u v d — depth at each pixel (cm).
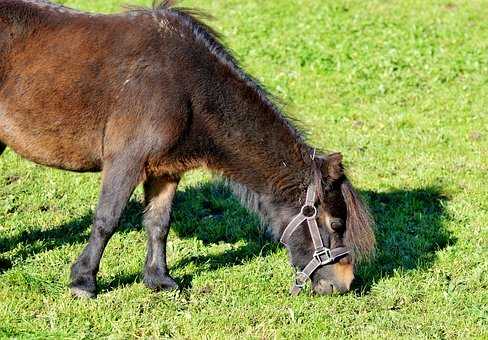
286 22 2594
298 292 1059
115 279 1121
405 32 2509
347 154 1655
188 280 1141
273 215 1062
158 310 1038
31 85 1033
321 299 1077
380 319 1038
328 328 1012
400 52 2309
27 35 1038
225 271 1166
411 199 1462
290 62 2227
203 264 1198
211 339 961
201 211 1409
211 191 1488
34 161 1084
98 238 1036
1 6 1030
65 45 1035
